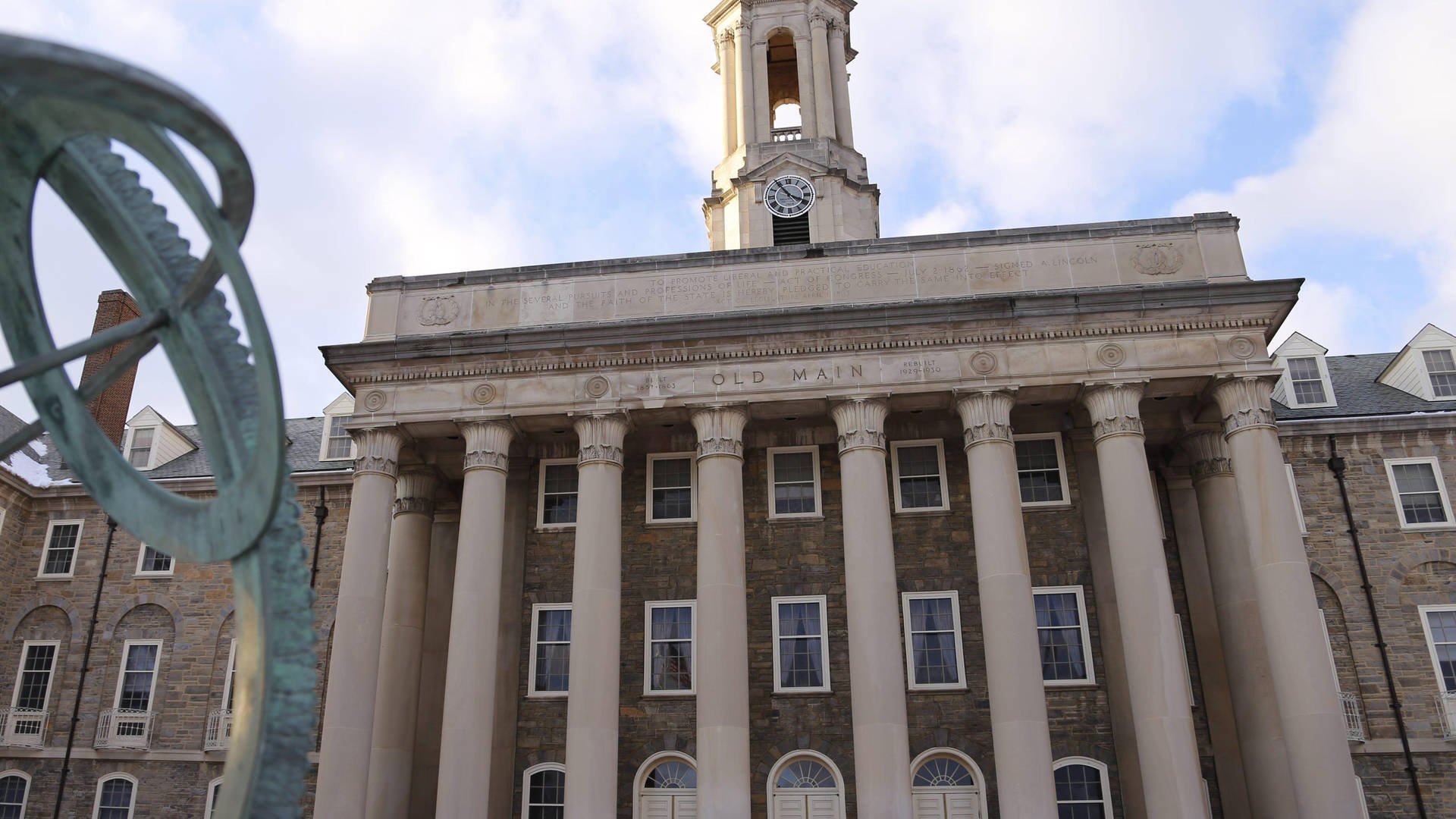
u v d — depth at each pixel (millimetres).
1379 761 30406
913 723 29297
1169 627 26016
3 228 9773
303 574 9266
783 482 32156
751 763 29250
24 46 7281
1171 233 30547
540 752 30297
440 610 33219
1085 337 28938
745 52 40844
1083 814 28328
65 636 37906
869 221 38219
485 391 30172
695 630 30891
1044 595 30531
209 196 8773
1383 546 32750
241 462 9281
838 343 29516
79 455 10039
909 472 31922
